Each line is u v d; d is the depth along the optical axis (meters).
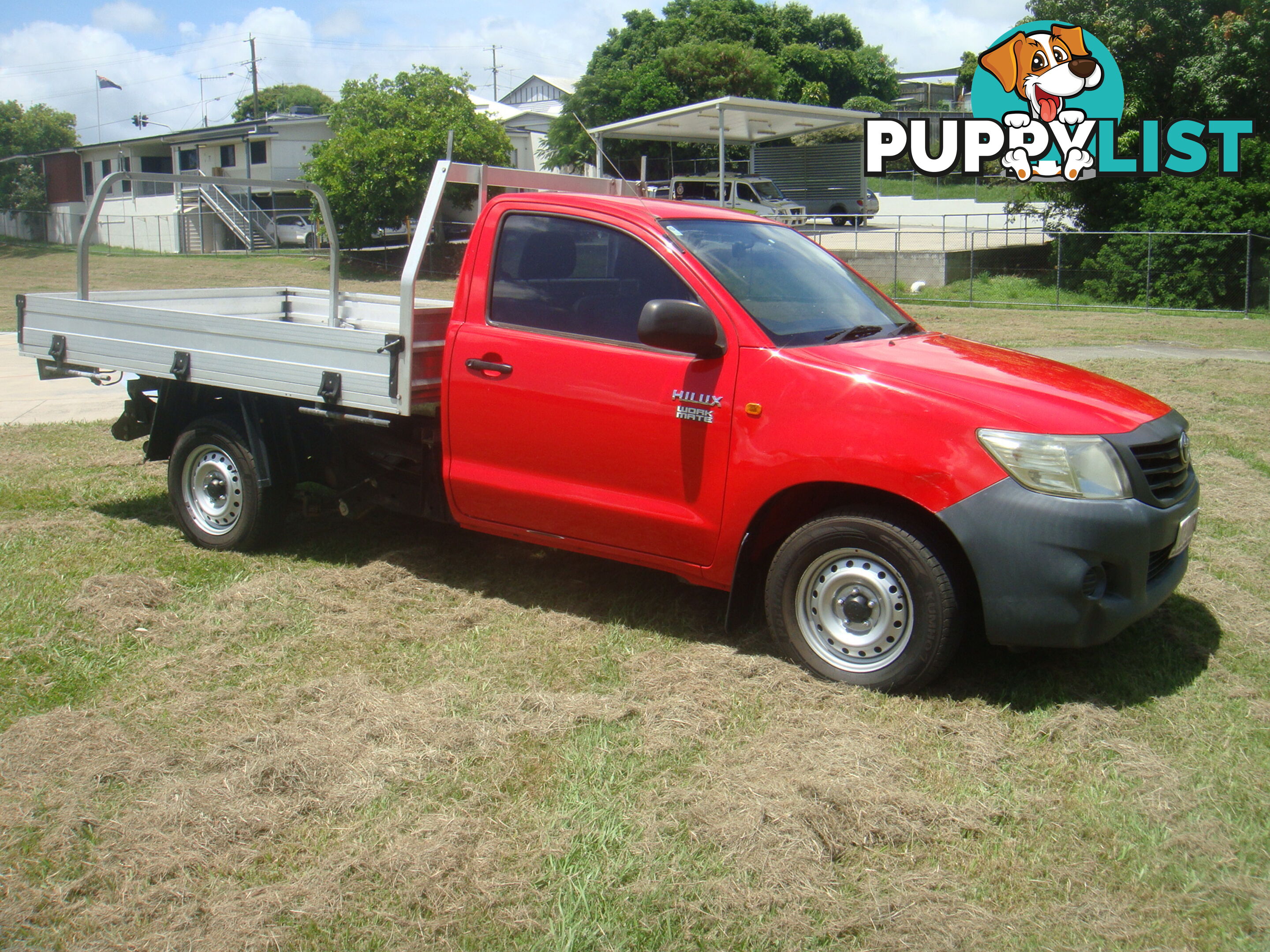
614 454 4.35
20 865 2.88
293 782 3.27
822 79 59.34
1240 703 3.87
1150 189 25.48
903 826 3.04
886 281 27.88
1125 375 12.56
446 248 31.03
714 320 4.00
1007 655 4.27
